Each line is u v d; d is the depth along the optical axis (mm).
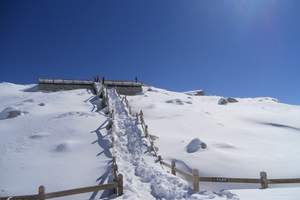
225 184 18016
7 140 24016
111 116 29094
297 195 11336
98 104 36875
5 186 16406
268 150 24656
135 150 21734
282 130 33719
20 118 31047
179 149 22938
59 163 19078
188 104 45344
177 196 12766
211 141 25094
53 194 12320
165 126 30344
